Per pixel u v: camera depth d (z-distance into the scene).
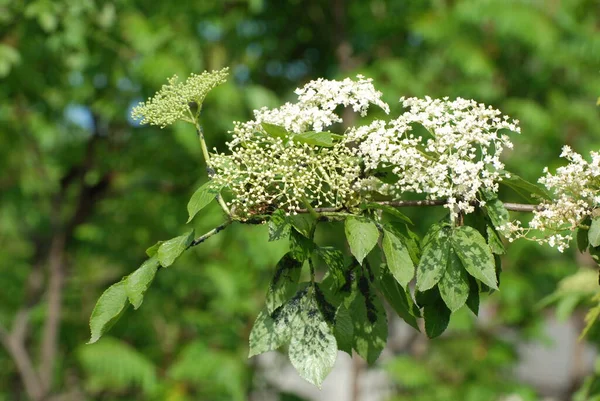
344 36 7.10
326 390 9.87
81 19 5.60
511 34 6.84
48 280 6.74
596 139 7.05
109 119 6.30
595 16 7.23
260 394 6.90
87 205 6.22
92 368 5.84
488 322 7.07
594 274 3.36
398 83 6.66
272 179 1.72
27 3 5.34
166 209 6.46
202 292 6.75
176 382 6.27
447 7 7.09
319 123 1.73
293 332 1.70
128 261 6.59
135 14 6.07
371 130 1.78
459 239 1.70
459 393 6.70
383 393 7.30
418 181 1.73
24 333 6.15
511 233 1.77
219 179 1.71
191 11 6.26
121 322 6.37
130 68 6.09
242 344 6.53
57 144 7.12
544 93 7.34
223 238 6.31
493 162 1.70
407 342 7.21
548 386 9.99
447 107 1.75
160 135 6.25
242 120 6.09
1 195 6.95
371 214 1.83
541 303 3.43
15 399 6.82
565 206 1.73
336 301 1.76
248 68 6.71
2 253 7.41
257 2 6.11
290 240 1.71
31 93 6.11
